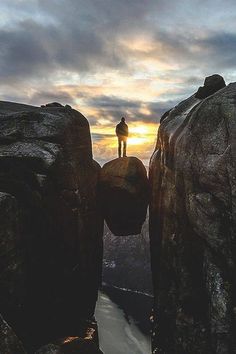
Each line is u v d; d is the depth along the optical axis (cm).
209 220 1795
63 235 2312
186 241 2027
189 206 1908
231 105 1808
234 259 1688
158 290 2353
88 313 2836
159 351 2219
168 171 2345
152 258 2841
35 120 2408
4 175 2077
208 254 1809
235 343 1612
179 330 1928
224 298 1667
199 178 1864
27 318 1941
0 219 1778
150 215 2902
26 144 2262
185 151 2003
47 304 2153
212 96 1972
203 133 1894
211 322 1689
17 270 1862
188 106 2556
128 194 2959
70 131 2530
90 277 2822
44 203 2108
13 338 1362
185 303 1955
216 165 1772
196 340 1820
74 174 2422
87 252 2705
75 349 1709
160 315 2295
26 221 1980
